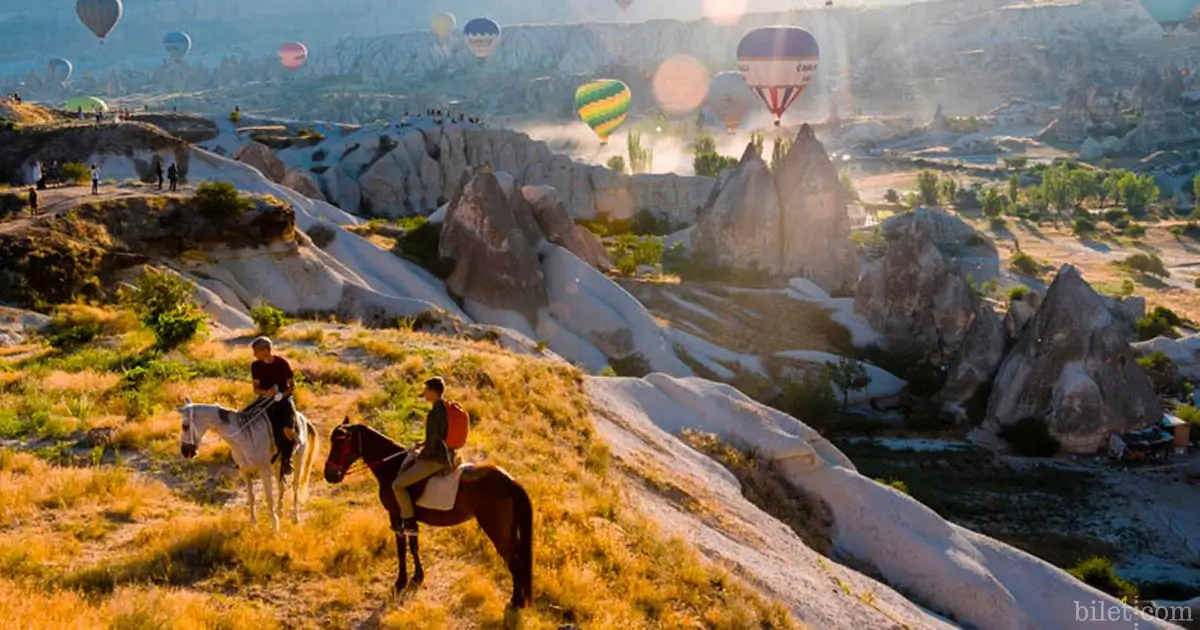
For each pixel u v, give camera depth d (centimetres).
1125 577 4356
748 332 7756
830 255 9350
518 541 1334
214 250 5025
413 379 2445
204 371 2361
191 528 1470
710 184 13462
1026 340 6334
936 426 6544
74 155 7662
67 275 4203
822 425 6456
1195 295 11812
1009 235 16350
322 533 1517
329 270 5306
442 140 12838
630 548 1809
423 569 1480
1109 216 17462
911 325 7856
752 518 2612
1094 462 5897
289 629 1273
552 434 2430
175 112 13650
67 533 1459
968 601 2800
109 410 2047
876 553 2977
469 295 6694
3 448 1797
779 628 1808
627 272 8562
